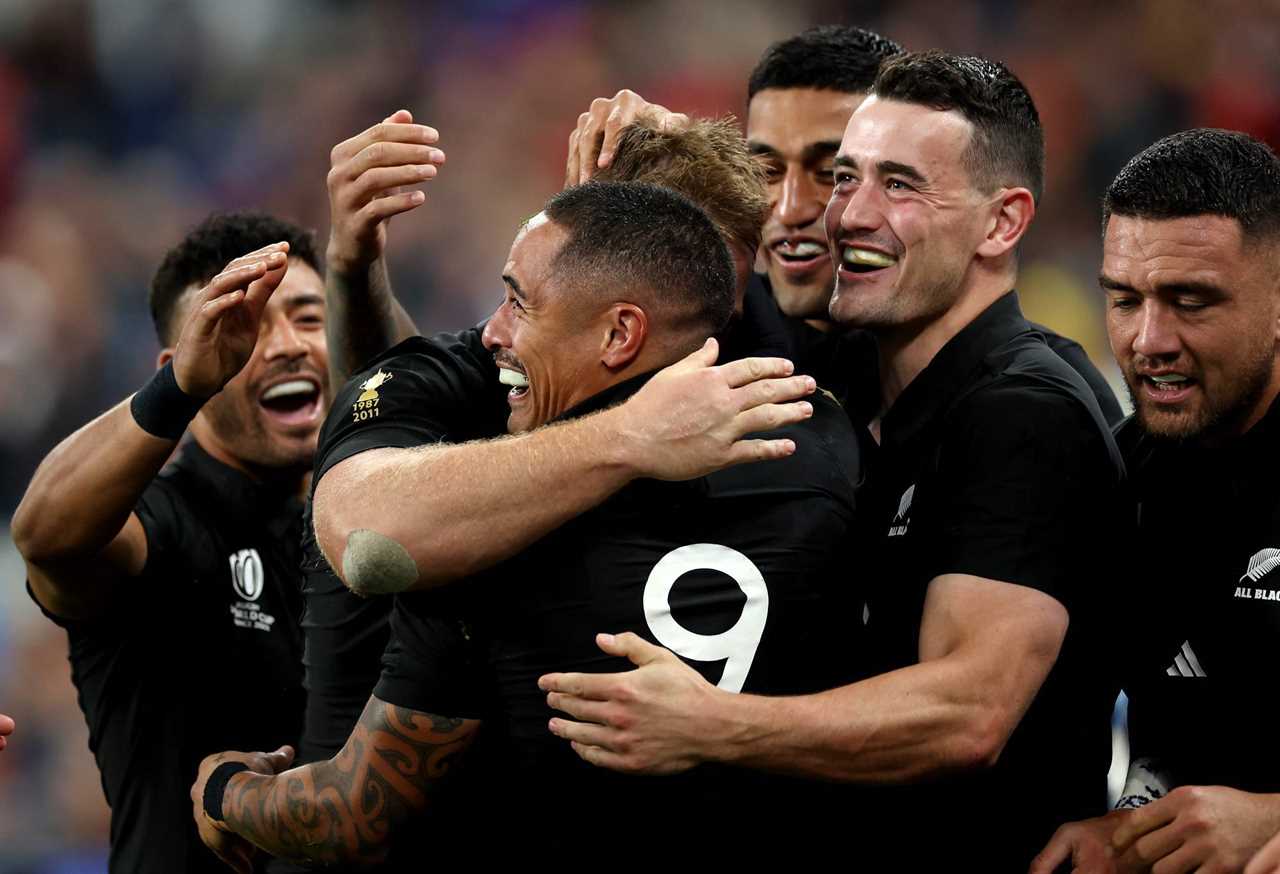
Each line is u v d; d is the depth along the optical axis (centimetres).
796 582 988
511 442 945
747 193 1134
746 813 975
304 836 1028
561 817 970
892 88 1120
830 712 935
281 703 1349
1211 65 4281
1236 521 1087
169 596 1318
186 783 1307
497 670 983
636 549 962
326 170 4684
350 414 1062
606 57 4756
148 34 4859
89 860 2722
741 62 4672
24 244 4203
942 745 959
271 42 4941
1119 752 1792
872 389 1298
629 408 923
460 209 4478
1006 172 1116
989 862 1091
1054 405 1042
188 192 4672
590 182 1055
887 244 1104
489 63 4822
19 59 4762
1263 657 1066
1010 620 991
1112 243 1083
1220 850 1007
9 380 3691
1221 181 1044
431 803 1015
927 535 1059
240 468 1383
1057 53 4400
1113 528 1090
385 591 948
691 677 916
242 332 1109
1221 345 1053
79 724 2842
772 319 1210
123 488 1145
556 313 983
